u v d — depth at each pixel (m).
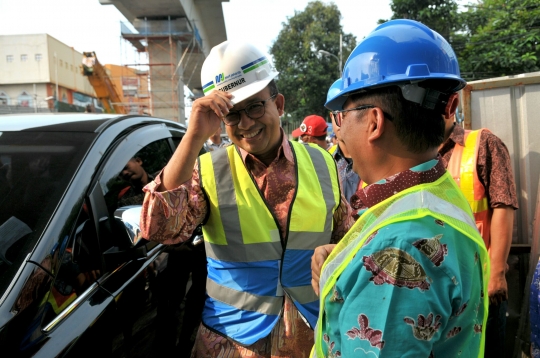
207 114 1.42
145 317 1.59
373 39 0.88
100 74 20.58
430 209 0.76
